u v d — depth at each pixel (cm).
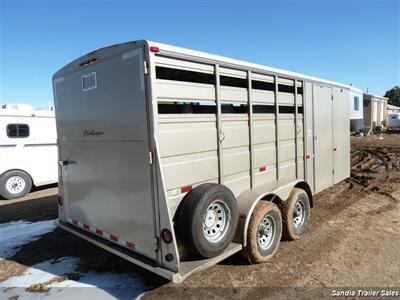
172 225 285
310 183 555
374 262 388
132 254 321
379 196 699
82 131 380
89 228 391
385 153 1477
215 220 330
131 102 303
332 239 462
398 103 8062
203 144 331
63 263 415
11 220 627
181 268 296
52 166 920
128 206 324
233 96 366
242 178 390
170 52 292
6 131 832
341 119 668
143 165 300
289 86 481
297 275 361
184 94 308
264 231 391
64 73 405
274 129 445
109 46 322
